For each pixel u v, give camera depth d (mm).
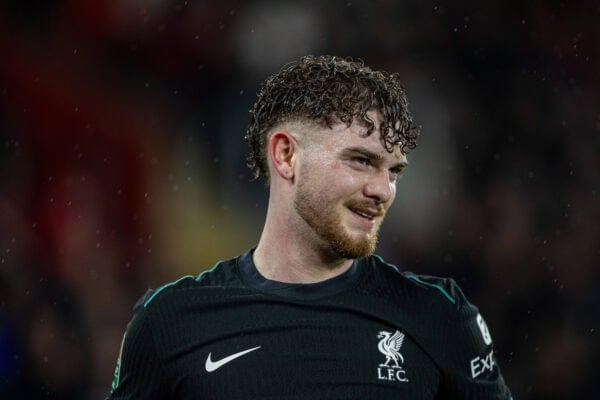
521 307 26891
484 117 29016
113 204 27922
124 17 29562
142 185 28406
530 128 29062
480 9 29750
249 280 7148
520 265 27422
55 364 24109
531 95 29359
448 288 7348
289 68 6973
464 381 6996
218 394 6734
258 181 28266
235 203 28266
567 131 29234
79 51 29234
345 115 6418
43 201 27297
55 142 28266
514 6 29859
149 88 29250
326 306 6902
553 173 28766
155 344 7008
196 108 29078
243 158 28500
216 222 28125
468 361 7051
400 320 6941
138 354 7059
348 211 6543
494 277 27234
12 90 28406
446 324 7070
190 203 28297
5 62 28531
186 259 27641
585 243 28094
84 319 25234
